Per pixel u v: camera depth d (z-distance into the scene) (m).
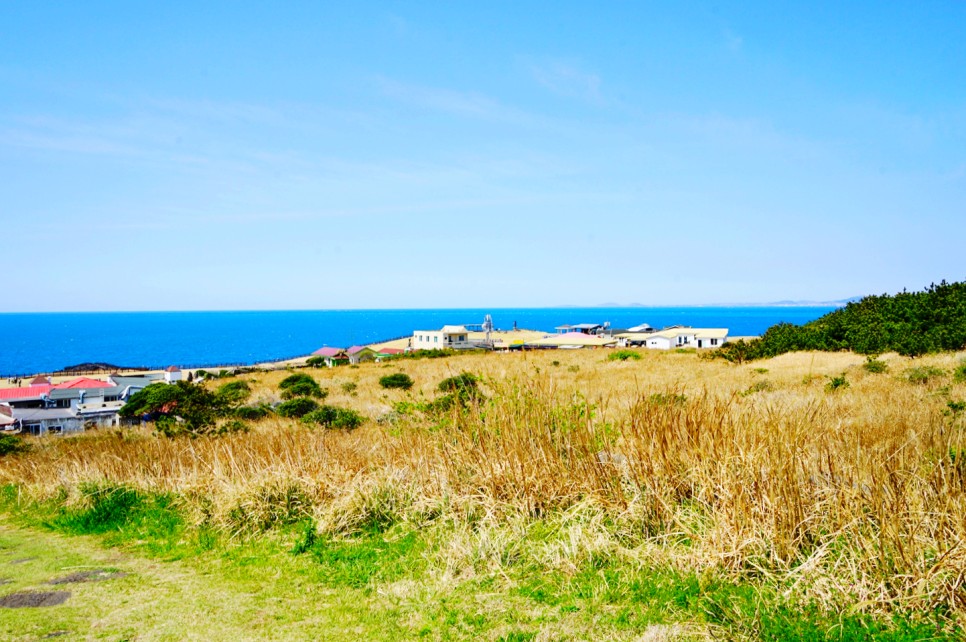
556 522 4.88
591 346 77.12
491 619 3.46
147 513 6.71
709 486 4.59
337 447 7.38
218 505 6.10
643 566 4.03
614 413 7.42
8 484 9.39
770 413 4.95
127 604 3.97
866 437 4.80
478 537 4.72
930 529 3.64
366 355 69.94
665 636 3.10
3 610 3.91
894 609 3.25
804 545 3.97
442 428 6.43
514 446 5.51
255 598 4.00
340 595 3.99
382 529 5.36
